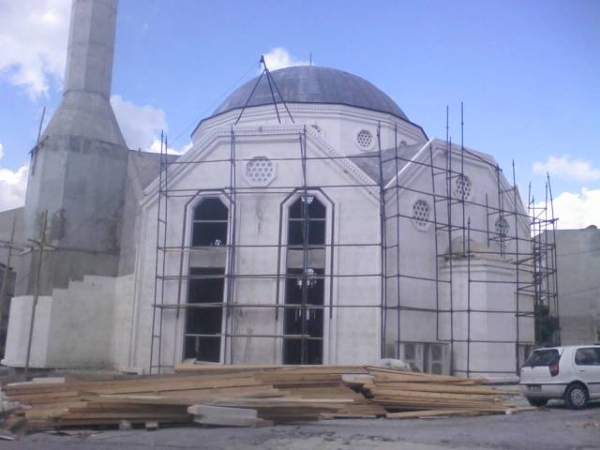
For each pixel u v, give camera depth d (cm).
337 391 1496
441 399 1538
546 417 1492
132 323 2559
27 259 2752
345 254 2434
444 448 1036
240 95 3359
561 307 4188
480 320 2441
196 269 2564
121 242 2838
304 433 1194
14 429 1214
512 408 1602
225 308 2452
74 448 1047
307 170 2523
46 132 2858
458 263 2516
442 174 2656
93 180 2819
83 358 2678
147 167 2869
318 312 2484
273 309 2438
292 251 2500
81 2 3036
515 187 2928
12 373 2534
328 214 2475
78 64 2964
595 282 4159
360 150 3156
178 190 2614
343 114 3162
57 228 2720
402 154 2702
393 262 2430
